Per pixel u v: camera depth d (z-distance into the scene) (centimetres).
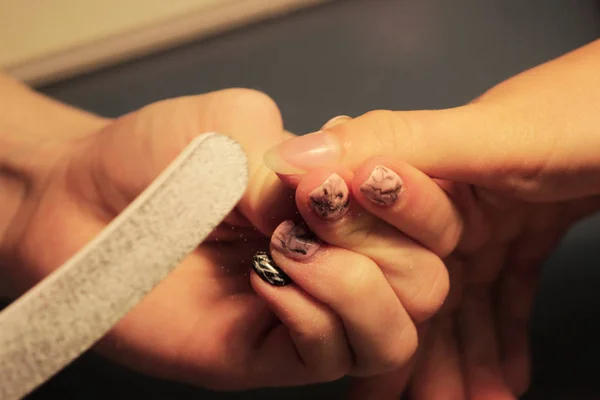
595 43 28
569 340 34
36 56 45
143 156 31
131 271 20
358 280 24
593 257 36
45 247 32
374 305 25
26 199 35
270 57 44
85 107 43
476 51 42
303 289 25
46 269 31
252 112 30
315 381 28
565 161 26
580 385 33
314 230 24
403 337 26
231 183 21
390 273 25
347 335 26
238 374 28
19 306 19
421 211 24
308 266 24
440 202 25
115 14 45
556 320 35
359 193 23
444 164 25
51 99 40
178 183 20
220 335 28
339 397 33
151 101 43
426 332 34
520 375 33
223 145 21
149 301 29
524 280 35
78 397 33
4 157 35
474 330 35
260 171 26
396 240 25
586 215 34
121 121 32
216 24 45
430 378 34
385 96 41
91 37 45
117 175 31
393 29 44
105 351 30
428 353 34
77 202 32
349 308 24
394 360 26
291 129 40
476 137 25
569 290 35
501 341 35
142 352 29
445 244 26
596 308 35
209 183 20
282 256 24
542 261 35
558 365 33
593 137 26
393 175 23
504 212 31
